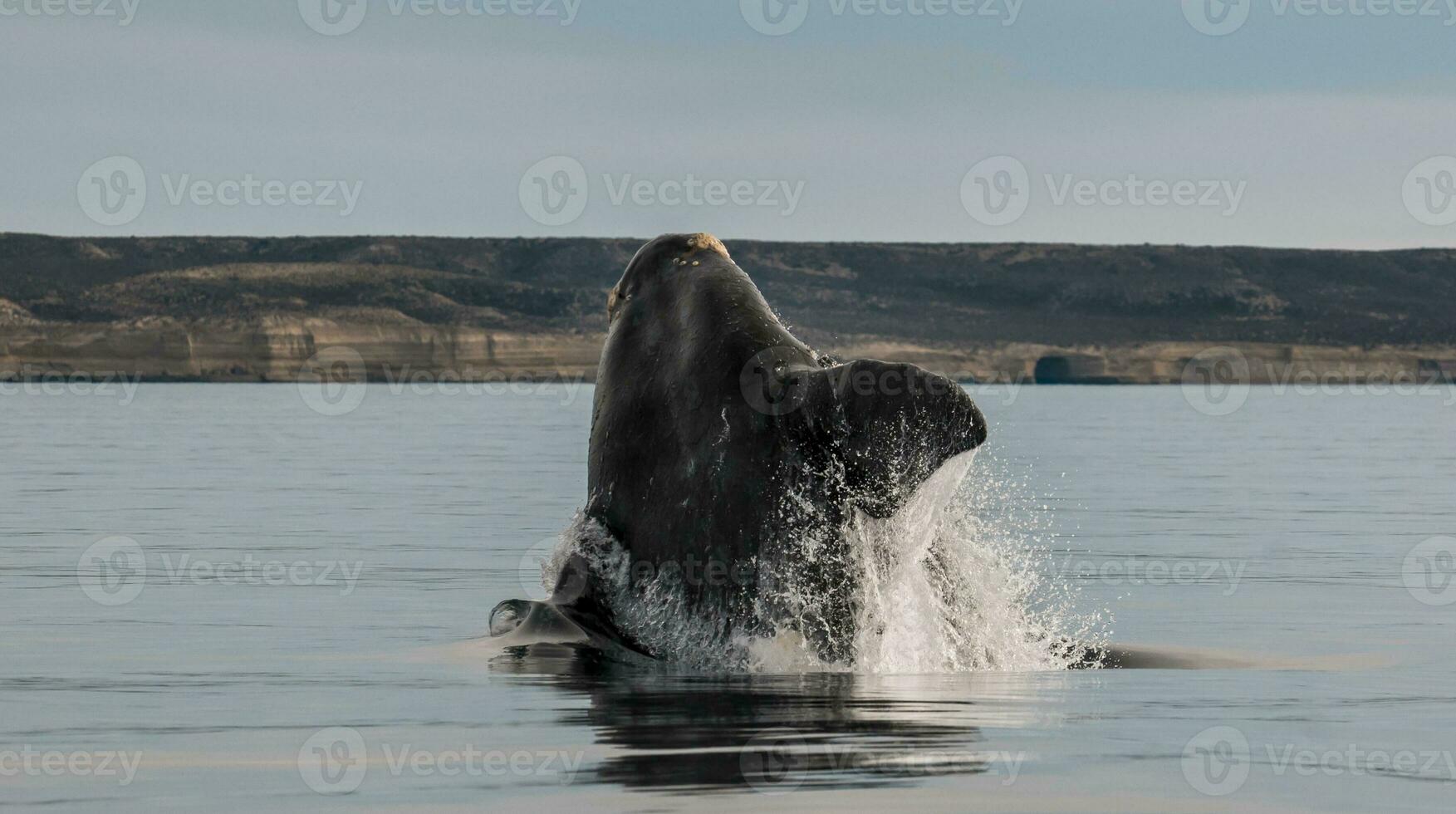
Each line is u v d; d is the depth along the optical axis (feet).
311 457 576.61
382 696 124.16
